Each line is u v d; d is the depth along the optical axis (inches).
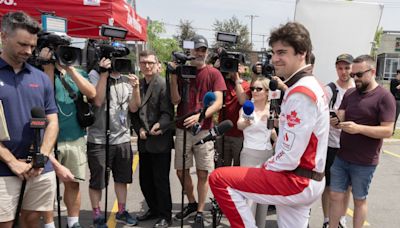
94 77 155.9
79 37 269.0
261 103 148.3
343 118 137.9
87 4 201.0
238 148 170.1
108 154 143.9
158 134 156.5
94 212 159.2
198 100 157.2
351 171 135.1
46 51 119.6
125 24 221.9
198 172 162.2
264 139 145.6
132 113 165.6
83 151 146.2
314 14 220.8
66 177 115.5
